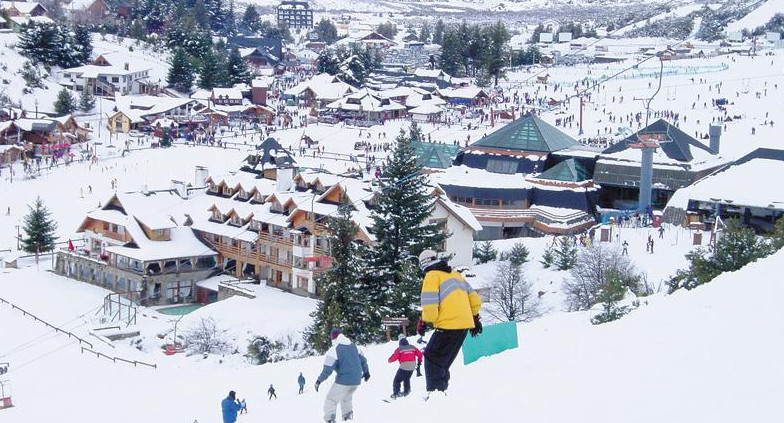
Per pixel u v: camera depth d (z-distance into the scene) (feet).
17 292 285.64
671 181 407.23
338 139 636.89
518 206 400.47
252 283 290.15
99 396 178.29
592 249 270.67
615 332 68.74
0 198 432.25
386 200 230.68
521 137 433.89
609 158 418.92
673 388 49.49
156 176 483.92
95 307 271.49
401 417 55.72
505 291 242.17
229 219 305.73
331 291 213.25
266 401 141.79
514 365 65.21
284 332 242.58
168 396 163.02
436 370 60.44
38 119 556.92
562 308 244.22
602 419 46.68
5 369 213.05
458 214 280.51
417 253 229.04
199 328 240.32
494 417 51.01
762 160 387.96
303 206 281.54
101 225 307.58
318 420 74.95
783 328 56.90
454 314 60.13
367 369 70.74
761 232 336.49
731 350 54.34
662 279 258.37
